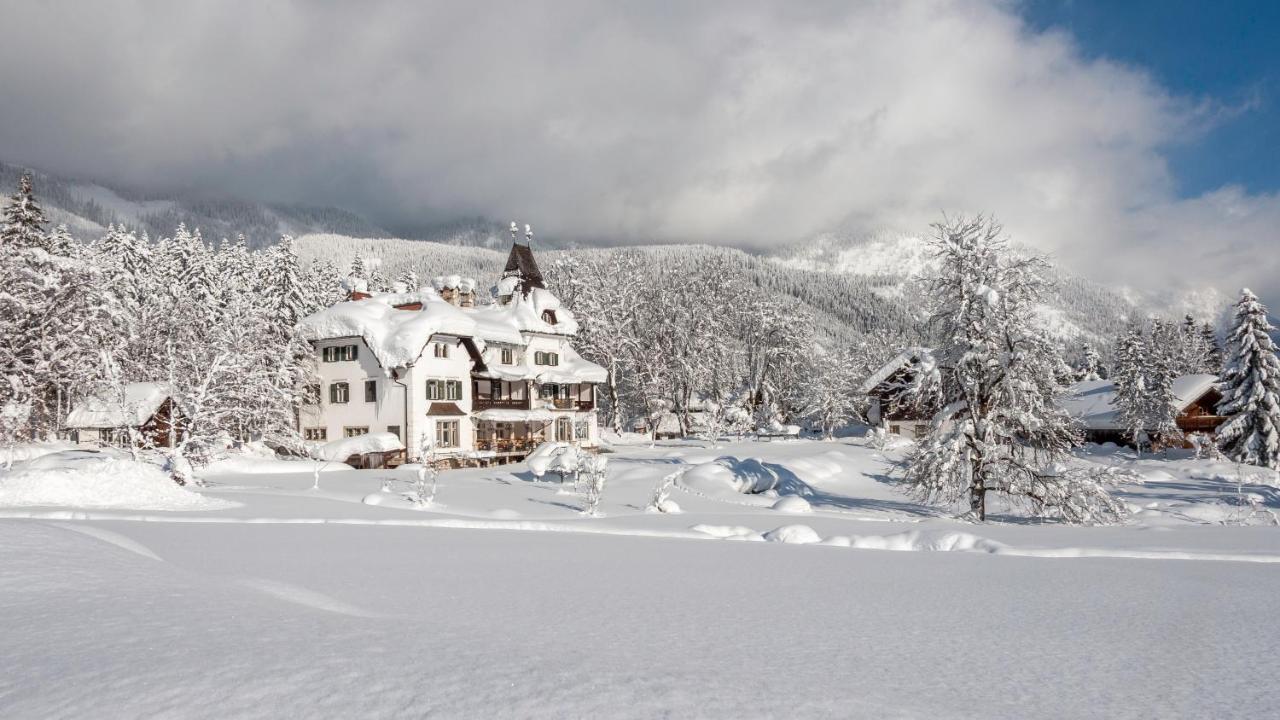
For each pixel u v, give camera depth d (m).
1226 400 57.66
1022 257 31.69
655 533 19.80
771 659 6.69
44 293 52.56
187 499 27.48
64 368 51.12
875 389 74.88
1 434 47.22
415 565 12.96
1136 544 16.56
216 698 5.20
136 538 16.34
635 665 6.25
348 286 70.06
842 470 54.38
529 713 4.95
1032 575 12.16
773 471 46.06
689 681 5.80
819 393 90.38
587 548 15.80
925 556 14.87
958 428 31.47
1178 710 5.45
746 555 14.81
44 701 5.16
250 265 96.00
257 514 23.61
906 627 8.20
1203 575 12.04
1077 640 7.62
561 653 6.58
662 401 84.75
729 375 91.25
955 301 32.12
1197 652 7.12
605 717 4.92
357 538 17.23
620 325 83.31
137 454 35.34
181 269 83.31
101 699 5.18
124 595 8.77
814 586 11.03
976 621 8.55
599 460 28.09
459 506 28.47
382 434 55.66
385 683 5.54
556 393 71.38
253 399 46.72
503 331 64.69
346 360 59.34
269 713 4.93
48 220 63.00
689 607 9.28
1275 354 55.34
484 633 7.39
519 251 88.19
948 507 38.97
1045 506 30.94
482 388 64.62
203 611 8.04
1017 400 30.86
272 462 50.62
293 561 13.29
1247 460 55.75
